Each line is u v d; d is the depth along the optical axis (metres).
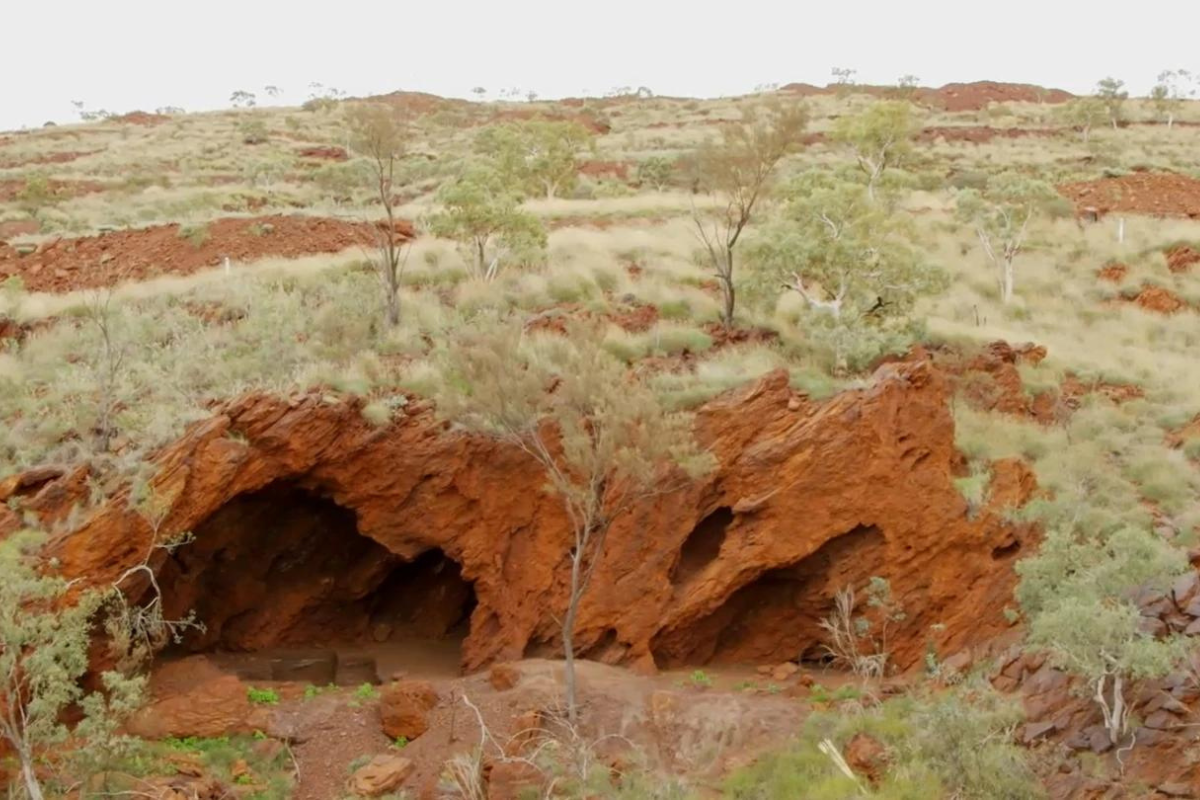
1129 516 16.31
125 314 19.39
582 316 19.88
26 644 12.45
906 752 12.71
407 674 15.73
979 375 20.08
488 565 16.02
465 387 16.09
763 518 15.70
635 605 15.50
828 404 16.16
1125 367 23.12
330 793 13.09
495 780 12.79
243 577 16.59
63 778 12.31
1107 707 12.66
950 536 15.80
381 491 15.99
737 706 13.88
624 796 12.34
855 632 15.72
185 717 13.74
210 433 14.98
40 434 15.47
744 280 20.77
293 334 18.36
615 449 14.49
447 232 22.81
